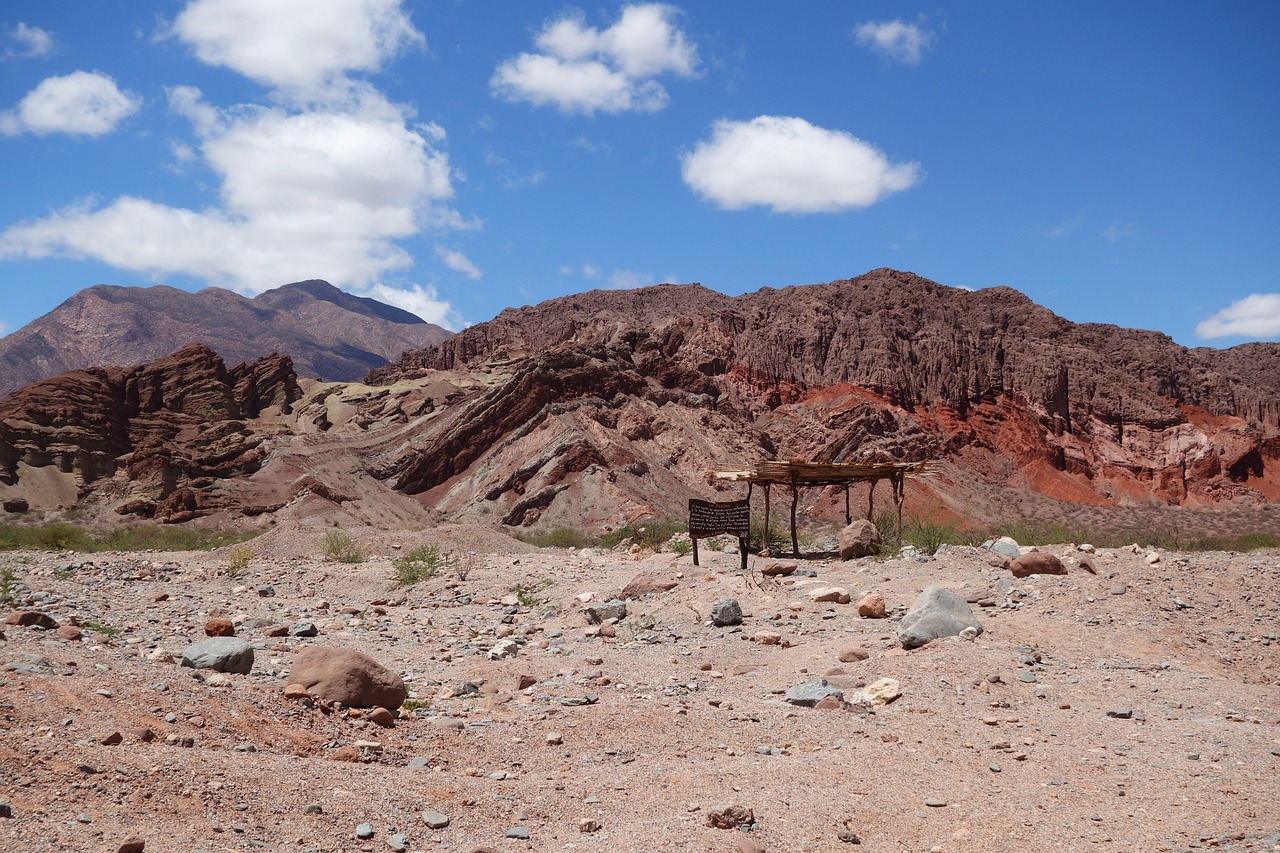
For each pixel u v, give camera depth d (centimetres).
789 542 2531
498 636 1501
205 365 12650
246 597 1886
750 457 10575
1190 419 14488
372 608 1739
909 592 1565
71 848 510
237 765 677
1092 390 14025
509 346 16225
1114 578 1489
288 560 2519
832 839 641
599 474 8838
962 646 1196
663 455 10025
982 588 1519
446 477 9962
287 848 569
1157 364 15700
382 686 906
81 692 762
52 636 1125
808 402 12862
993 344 14350
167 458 9681
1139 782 750
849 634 1348
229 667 984
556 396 10419
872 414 12006
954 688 1048
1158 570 1537
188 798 605
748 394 12812
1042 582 1504
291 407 14962
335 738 804
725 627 1450
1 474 9362
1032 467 12812
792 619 1467
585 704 1002
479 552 2686
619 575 1997
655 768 788
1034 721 933
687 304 18188
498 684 1114
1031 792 733
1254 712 952
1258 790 717
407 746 817
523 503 8638
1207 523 9312
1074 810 694
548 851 620
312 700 867
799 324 14175
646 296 19225
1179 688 1042
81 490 9562
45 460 9819
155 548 3650
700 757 828
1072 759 812
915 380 13588
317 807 631
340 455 10162
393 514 9038
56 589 1812
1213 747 832
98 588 1902
